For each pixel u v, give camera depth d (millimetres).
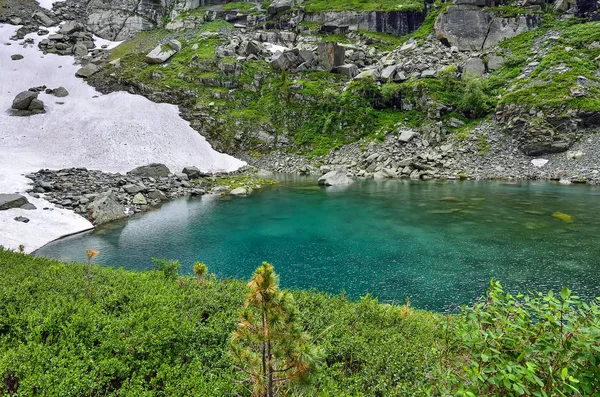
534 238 25938
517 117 58875
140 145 59312
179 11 119750
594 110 53281
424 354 8062
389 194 44125
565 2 82500
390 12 106125
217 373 7508
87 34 98750
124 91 74625
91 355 7535
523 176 51750
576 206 34594
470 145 60875
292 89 79750
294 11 113500
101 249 26078
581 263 21109
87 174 45906
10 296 10047
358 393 6883
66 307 9422
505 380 3934
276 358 4695
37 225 29406
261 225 32000
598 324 4016
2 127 58062
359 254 24094
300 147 73250
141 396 6492
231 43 92438
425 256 23266
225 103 77438
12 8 99750
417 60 82938
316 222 32531
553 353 4309
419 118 69562
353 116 74000
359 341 9094
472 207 35938
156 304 10367
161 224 32781
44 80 75438
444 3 103062
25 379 6434
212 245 26750
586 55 64812
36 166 48281
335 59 87438
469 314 5113
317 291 17781
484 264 21531
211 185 51094
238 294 12008
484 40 85062
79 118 63625
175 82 78938
